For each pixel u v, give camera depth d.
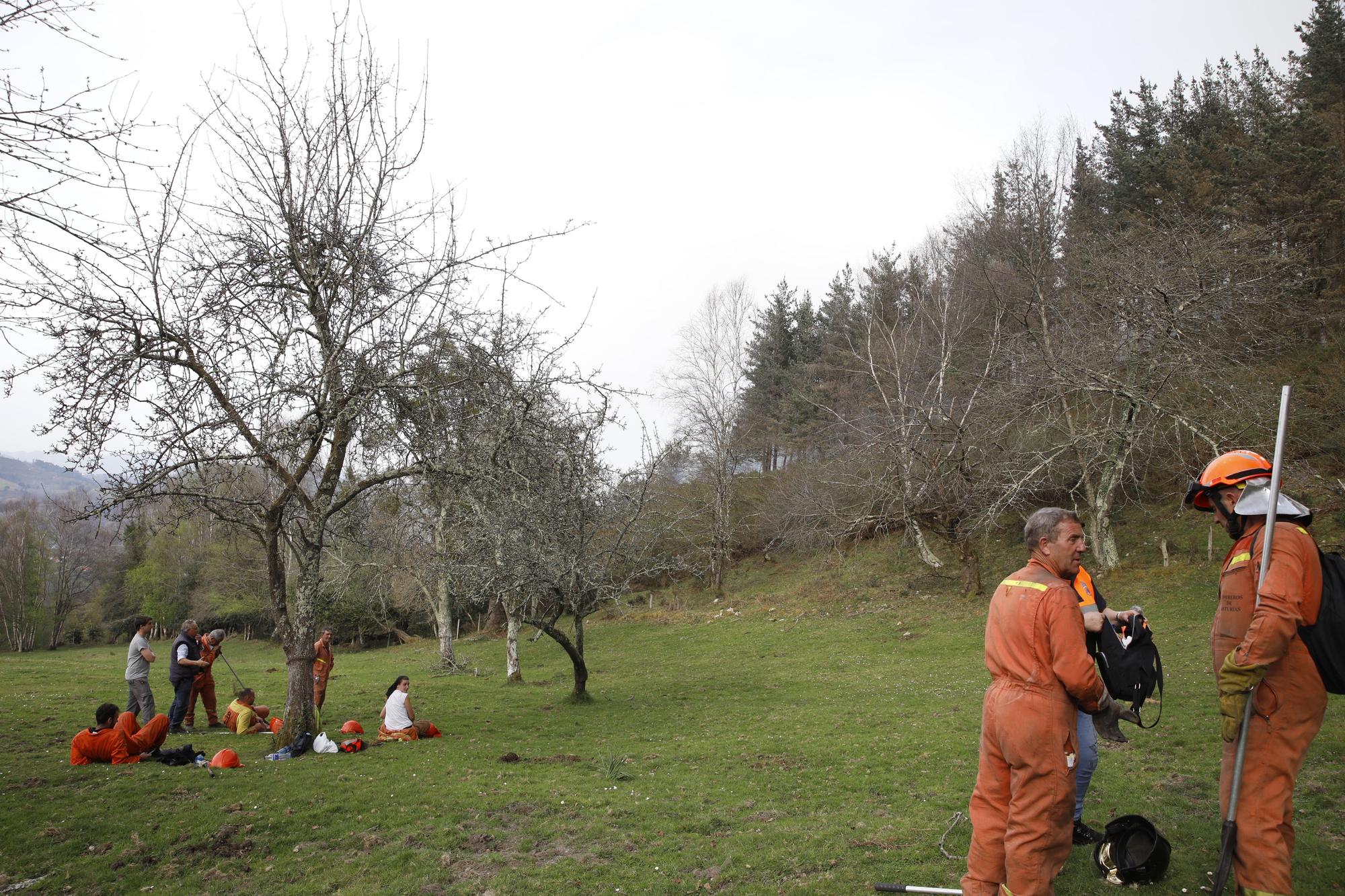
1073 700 4.06
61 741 11.01
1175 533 25.69
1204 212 28.52
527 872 5.89
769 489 43.88
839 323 44.78
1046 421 25.58
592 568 15.91
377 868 6.14
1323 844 5.23
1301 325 26.56
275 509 10.45
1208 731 8.79
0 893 5.87
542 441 11.48
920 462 29.45
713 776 8.93
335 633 38.03
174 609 46.84
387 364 10.53
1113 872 4.80
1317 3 31.39
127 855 6.49
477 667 25.88
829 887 5.12
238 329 9.91
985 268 33.06
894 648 22.09
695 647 26.72
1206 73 37.34
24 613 46.22
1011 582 4.32
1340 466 22.91
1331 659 4.00
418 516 15.23
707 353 39.88
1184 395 24.39
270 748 10.91
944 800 7.14
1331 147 26.78
